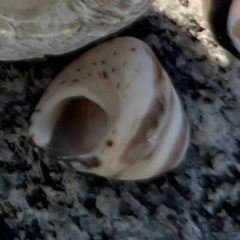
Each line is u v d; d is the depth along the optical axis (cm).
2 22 12
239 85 14
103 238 14
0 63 14
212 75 14
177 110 13
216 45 15
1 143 14
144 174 13
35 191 14
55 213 14
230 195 14
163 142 13
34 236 14
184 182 14
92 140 13
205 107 14
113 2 12
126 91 13
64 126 14
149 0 12
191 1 15
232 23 13
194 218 14
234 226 14
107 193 14
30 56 13
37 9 12
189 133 14
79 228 14
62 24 12
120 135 13
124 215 14
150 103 13
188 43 15
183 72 14
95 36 12
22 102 14
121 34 14
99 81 13
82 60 14
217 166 14
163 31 15
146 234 14
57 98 14
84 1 12
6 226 14
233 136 14
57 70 14
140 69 13
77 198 14
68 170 14
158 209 14
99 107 14
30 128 14
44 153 14
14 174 14
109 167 13
